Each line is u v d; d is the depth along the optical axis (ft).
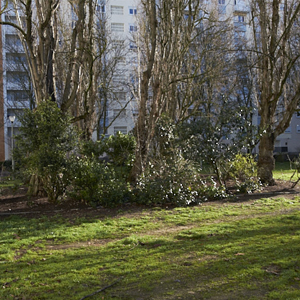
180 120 61.05
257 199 40.09
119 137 48.78
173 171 36.86
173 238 23.03
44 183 37.29
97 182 35.14
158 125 44.80
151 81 59.67
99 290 14.29
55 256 19.66
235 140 42.01
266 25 49.67
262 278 15.02
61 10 70.95
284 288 13.92
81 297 13.70
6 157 130.00
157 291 14.19
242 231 24.09
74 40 44.21
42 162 33.83
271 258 17.57
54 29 46.06
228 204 36.81
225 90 95.09
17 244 22.48
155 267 17.02
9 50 107.34
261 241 21.02
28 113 35.63
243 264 16.87
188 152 39.70
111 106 122.93
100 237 24.27
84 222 29.01
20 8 46.47
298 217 28.22
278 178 62.34
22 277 16.24
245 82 97.25
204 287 14.37
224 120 41.22
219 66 72.08
